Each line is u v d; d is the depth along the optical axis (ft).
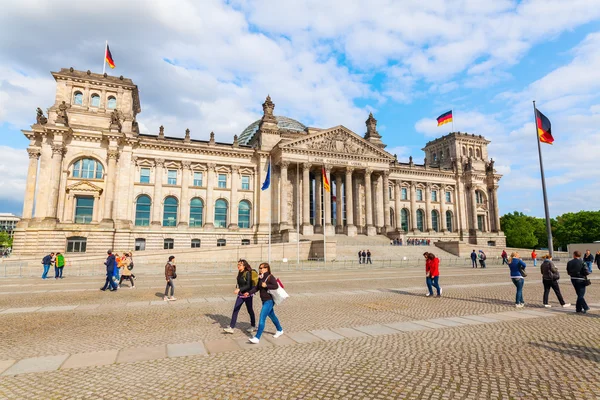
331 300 76.43
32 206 239.30
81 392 29.48
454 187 388.98
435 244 288.30
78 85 260.42
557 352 39.22
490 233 379.76
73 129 245.04
